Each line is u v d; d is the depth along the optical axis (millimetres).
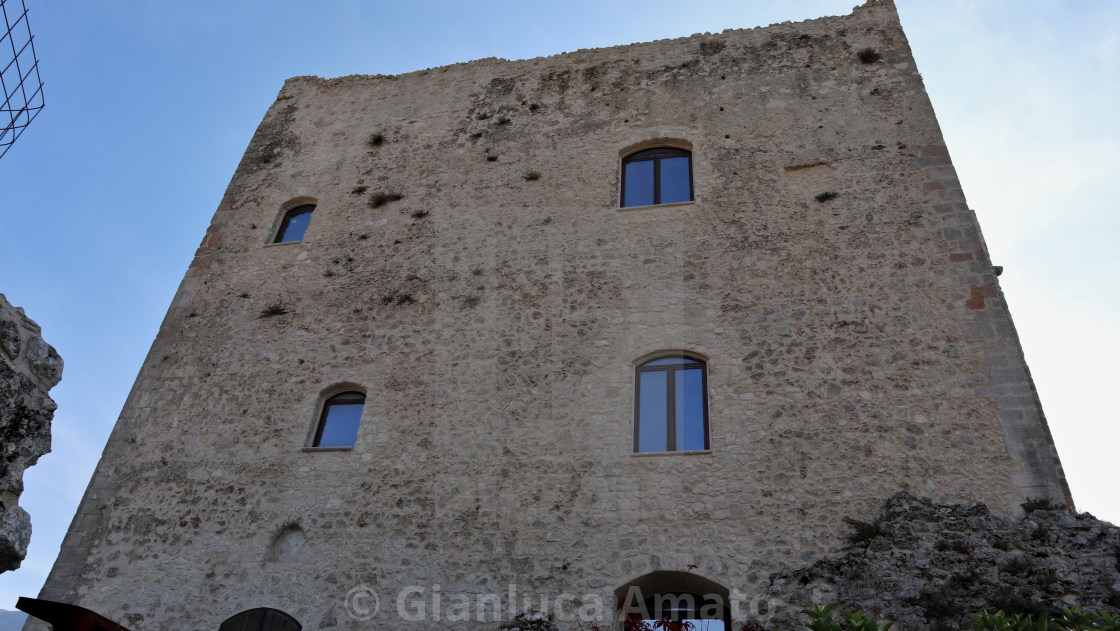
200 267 15945
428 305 14023
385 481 12133
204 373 14172
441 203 15555
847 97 15078
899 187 13539
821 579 10086
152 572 11961
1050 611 9242
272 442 12984
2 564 5586
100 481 13094
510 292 13789
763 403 11633
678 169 15023
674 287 13133
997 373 11242
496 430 12234
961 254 12500
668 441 11727
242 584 11578
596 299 13305
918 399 11250
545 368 12727
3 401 5531
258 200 16953
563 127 16188
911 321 11992
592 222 14344
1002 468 10484
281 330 14422
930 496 10445
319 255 15422
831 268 12812
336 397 13539
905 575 9883
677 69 16594
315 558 11609
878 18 16344
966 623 9383
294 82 19531
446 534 11430
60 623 7992
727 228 13656
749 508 10766
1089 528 9789
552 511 11297
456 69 18422
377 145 17234
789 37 16500
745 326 12461
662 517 10914
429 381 13062
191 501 12578
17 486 5609
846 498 10633
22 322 5938
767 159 14469
